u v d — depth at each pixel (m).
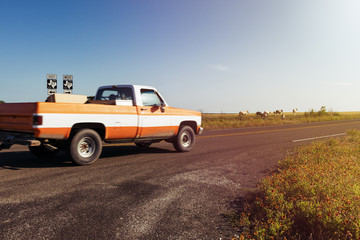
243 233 2.85
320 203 3.22
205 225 3.10
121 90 7.32
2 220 3.03
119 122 6.43
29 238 2.64
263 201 3.71
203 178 5.18
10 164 6.01
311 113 41.34
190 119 8.56
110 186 4.48
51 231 2.80
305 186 3.74
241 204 3.81
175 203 3.77
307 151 7.71
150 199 3.89
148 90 7.46
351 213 2.95
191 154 8.00
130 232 2.85
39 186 4.36
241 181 5.04
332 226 2.81
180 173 5.53
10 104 5.71
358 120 34.47
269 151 8.78
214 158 7.38
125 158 7.11
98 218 3.17
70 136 5.88
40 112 5.10
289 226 2.84
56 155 7.28
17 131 5.73
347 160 6.00
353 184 3.88
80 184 4.55
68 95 5.94
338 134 14.86
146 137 7.29
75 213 3.30
